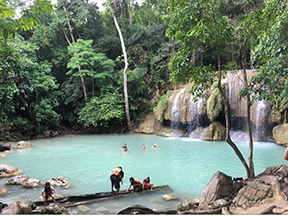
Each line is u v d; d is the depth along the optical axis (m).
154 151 12.77
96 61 22.42
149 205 5.58
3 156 12.09
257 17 5.81
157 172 8.82
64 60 23.72
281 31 5.27
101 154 12.33
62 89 22.83
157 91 23.53
